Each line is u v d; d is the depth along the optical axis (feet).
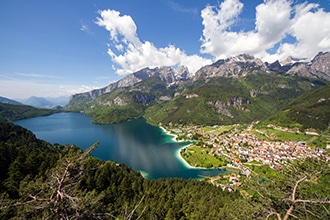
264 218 70.90
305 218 62.95
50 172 57.16
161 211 221.46
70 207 53.11
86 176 265.75
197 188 308.19
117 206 238.07
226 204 215.72
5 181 205.26
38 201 52.80
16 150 301.02
